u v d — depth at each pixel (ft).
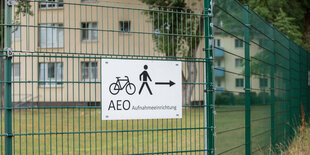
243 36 19.79
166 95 16.35
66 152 33.40
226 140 17.10
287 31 73.61
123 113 15.72
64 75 77.10
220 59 16.99
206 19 16.90
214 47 16.65
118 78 15.66
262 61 23.95
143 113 16.02
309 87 52.08
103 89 15.46
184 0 79.92
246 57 20.08
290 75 35.78
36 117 57.00
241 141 19.08
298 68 41.86
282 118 30.76
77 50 76.23
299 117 41.14
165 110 16.35
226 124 17.20
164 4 79.20
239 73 19.03
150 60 16.14
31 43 64.95
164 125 47.24
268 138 25.27
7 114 14.28
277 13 80.48
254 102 21.57
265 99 24.59
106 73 15.48
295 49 39.78
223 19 17.25
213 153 16.61
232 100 17.95
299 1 95.14
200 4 82.84
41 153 32.68
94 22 75.92
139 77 15.94
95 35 74.54
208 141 16.71
